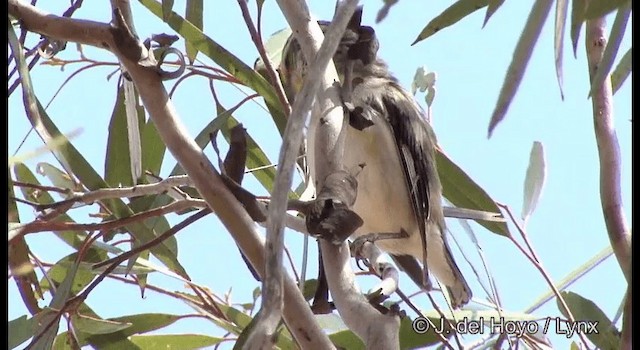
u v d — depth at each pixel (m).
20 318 5.95
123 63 5.49
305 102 3.96
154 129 7.86
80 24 5.58
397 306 5.26
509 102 4.68
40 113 6.10
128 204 7.26
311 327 5.08
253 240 5.25
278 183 3.76
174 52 5.51
